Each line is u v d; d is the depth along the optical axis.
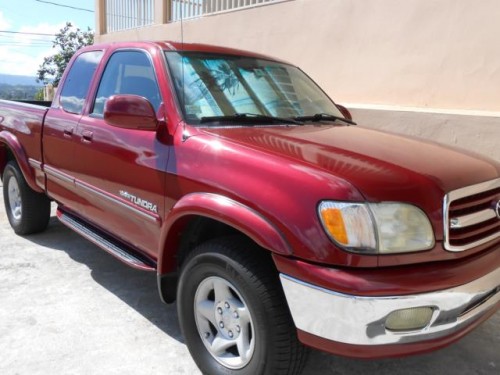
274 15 7.50
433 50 5.55
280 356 2.29
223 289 2.54
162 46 3.39
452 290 2.15
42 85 28.22
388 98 6.05
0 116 5.22
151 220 3.01
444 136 5.27
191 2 9.38
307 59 7.04
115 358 2.89
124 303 3.60
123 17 11.62
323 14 6.75
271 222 2.22
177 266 2.96
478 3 5.12
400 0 5.81
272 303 2.28
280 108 3.47
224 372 2.56
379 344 2.08
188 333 2.77
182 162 2.74
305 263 2.12
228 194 2.41
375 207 2.10
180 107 2.98
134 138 3.15
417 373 2.88
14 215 5.08
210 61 3.45
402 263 2.12
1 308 3.43
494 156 4.91
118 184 3.30
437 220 2.21
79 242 4.90
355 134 3.05
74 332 3.15
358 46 6.33
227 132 2.79
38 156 4.46
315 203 2.13
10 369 2.74
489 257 2.42
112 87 3.67
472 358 3.06
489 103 5.13
